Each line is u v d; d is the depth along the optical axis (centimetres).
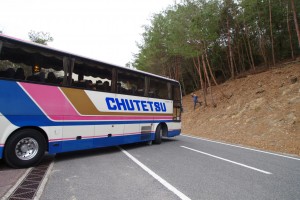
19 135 611
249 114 1655
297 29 1783
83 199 421
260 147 1130
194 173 612
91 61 820
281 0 2228
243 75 2550
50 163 686
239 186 519
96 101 827
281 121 1355
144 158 784
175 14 2019
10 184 485
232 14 2473
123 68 952
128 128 970
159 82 1184
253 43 2859
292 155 928
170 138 1419
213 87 2858
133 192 463
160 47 2709
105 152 895
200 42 1988
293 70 1900
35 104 648
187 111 2508
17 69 621
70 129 735
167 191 475
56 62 711
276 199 450
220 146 1109
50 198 420
